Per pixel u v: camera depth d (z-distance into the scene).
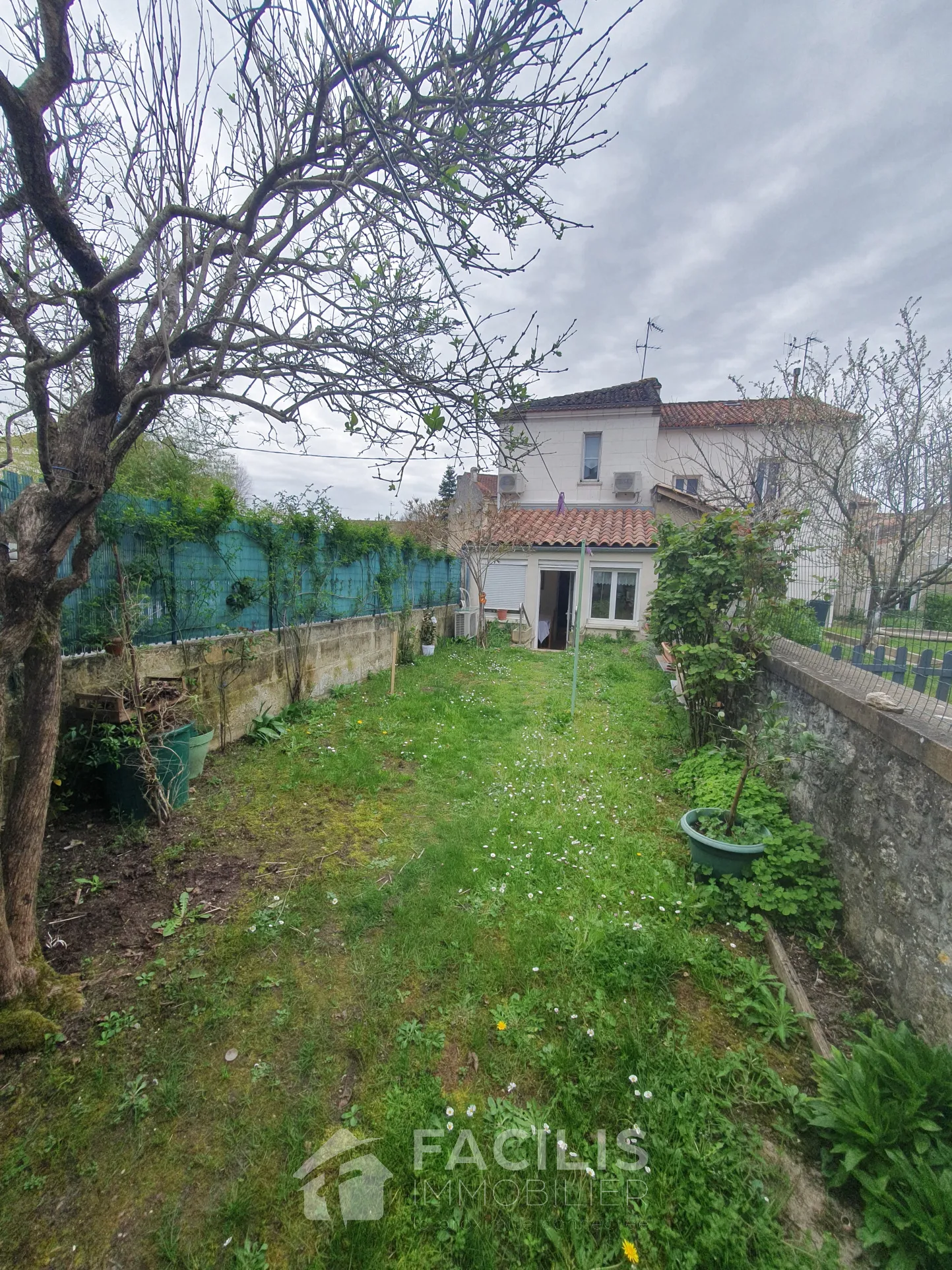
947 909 2.04
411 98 2.06
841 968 2.60
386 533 9.08
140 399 2.15
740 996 2.45
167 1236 1.54
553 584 14.34
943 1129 1.70
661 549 5.56
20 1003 2.18
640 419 14.66
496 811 4.15
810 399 6.86
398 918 2.87
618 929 2.74
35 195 1.61
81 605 3.83
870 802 2.69
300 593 6.62
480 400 2.38
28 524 2.04
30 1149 1.75
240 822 3.89
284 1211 1.61
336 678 7.47
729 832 3.35
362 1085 1.99
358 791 4.44
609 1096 1.96
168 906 2.94
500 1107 1.90
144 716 3.84
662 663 9.56
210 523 4.93
